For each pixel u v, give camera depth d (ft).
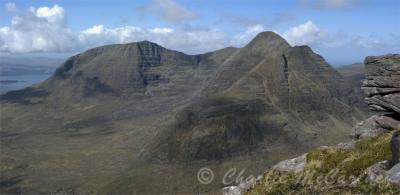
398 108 157.17
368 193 119.85
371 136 164.25
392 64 161.79
